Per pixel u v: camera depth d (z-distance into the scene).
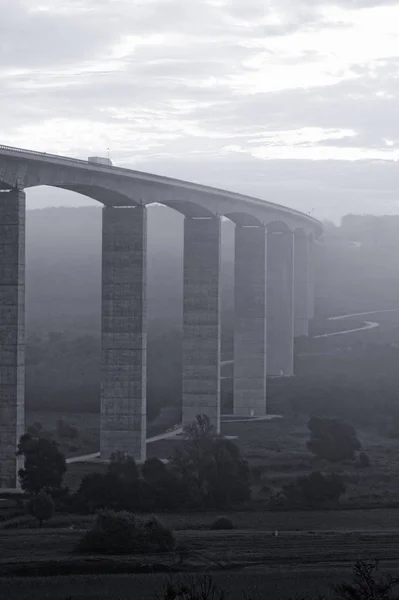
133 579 68.00
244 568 72.81
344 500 107.88
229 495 106.62
